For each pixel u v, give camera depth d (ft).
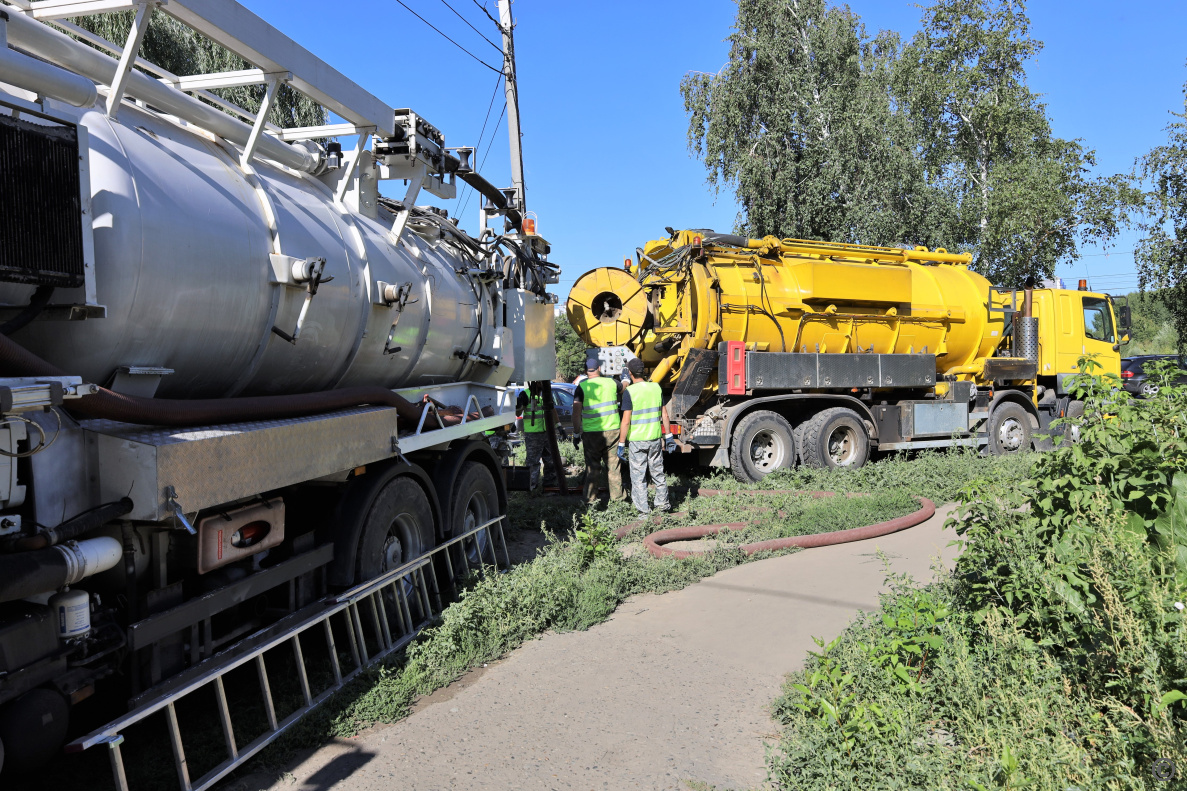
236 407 11.26
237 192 12.66
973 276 44.19
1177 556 11.91
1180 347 75.72
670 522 26.73
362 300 15.42
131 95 11.46
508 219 25.27
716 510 28.58
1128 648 9.95
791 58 82.38
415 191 17.80
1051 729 9.77
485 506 21.43
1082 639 11.19
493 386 23.00
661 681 13.87
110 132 10.41
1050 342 46.52
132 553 9.98
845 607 17.69
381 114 15.88
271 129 15.23
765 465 35.68
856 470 34.27
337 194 16.05
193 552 10.89
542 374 26.50
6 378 7.88
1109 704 9.69
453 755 11.31
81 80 10.00
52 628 8.82
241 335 12.37
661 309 36.35
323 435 13.19
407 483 16.92
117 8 10.56
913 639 11.80
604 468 34.63
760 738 11.63
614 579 19.34
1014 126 77.46
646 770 10.75
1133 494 12.98
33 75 9.18
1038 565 12.03
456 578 19.34
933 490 31.27
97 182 9.78
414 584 16.81
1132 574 11.12
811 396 36.50
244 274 12.14
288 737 11.57
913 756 9.64
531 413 32.68
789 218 79.61
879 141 77.00
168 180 11.06
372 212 17.40
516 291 24.54
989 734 9.51
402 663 14.51
